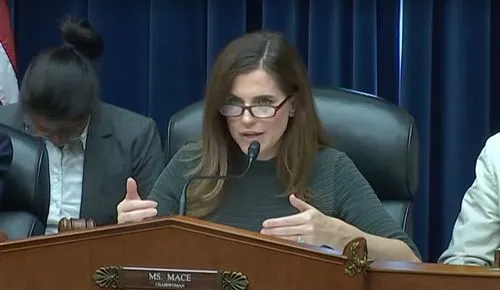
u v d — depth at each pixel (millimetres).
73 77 4473
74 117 4523
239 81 3352
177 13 6094
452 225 6109
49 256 2170
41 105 4453
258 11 6207
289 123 3645
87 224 2484
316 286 2131
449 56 6051
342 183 3680
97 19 6129
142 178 5066
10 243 2170
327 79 6004
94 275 2162
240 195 3650
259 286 2133
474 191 4055
